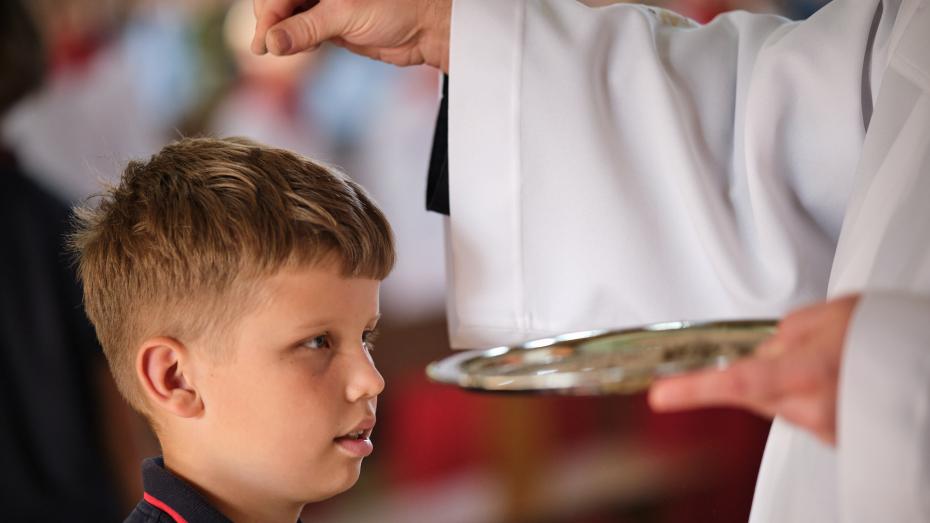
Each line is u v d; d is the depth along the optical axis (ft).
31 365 13.97
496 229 9.21
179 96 23.16
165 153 7.87
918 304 4.86
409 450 22.58
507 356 5.68
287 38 8.92
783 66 8.54
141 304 7.37
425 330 23.57
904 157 6.85
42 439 13.91
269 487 7.26
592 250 8.94
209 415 7.27
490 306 9.29
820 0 26.37
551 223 9.05
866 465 4.77
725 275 8.61
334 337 7.32
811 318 4.97
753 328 5.46
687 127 8.93
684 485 23.98
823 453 6.59
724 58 9.31
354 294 7.37
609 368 4.89
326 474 7.27
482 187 9.21
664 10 10.03
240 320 7.10
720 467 24.17
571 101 9.02
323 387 7.20
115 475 14.53
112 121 21.62
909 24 7.43
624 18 9.37
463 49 9.14
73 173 20.15
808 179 8.64
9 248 14.11
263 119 23.72
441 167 9.80
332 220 7.21
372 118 24.23
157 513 7.21
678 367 4.70
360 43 9.36
